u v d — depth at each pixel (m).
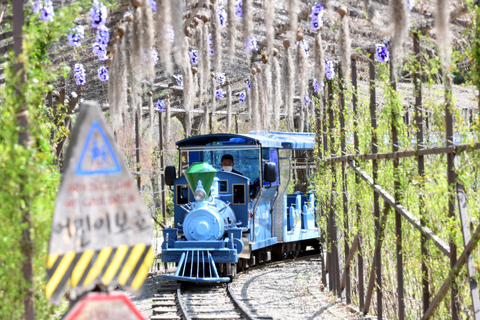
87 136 8.02
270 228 30.92
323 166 24.14
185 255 24.75
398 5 10.95
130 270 8.23
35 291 10.48
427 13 13.86
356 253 20.09
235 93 37.91
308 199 37.06
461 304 12.24
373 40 16.86
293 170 41.69
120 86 14.03
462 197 11.68
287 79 15.93
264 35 22.31
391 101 15.64
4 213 9.84
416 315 15.69
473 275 11.27
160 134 36.16
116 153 8.17
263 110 19.69
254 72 19.36
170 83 34.03
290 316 19.25
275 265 33.53
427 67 14.16
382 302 17.95
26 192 9.78
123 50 13.48
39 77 10.99
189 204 27.03
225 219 26.14
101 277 8.07
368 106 19.17
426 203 13.64
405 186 15.16
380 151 17.19
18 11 10.42
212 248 24.91
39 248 9.95
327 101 22.12
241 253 26.52
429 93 14.28
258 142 27.25
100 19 12.82
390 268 17.23
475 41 11.37
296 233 34.41
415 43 14.26
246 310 19.67
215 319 18.94
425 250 13.82
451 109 12.48
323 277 24.95
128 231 8.23
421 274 14.26
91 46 22.86
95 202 8.05
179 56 12.41
